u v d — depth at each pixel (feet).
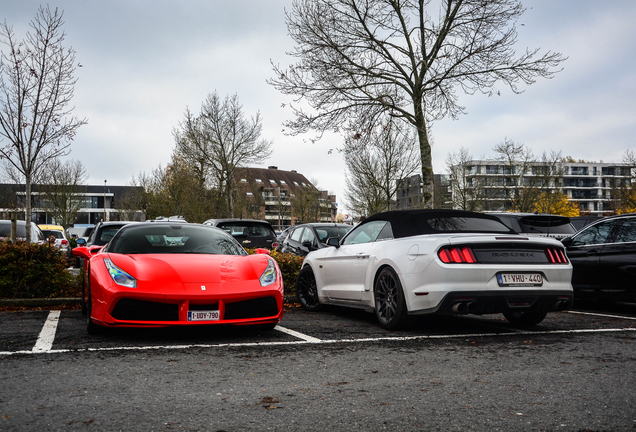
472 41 48.19
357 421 8.91
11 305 24.80
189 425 8.64
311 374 12.14
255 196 268.00
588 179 382.01
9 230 43.47
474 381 11.55
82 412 9.22
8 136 39.58
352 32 50.47
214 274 16.79
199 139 147.64
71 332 17.67
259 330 18.62
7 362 12.99
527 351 14.89
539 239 18.10
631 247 24.04
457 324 20.57
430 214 20.29
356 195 125.90
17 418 8.85
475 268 16.87
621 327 19.71
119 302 15.70
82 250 21.17
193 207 147.33
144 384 11.12
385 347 15.48
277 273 18.30
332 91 50.21
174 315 15.80
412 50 50.52
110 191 302.25
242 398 10.20
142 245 19.07
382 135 52.60
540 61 47.67
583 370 12.58
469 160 170.40
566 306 18.28
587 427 8.66
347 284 22.21
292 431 8.42
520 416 9.19
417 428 8.59
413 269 17.79
